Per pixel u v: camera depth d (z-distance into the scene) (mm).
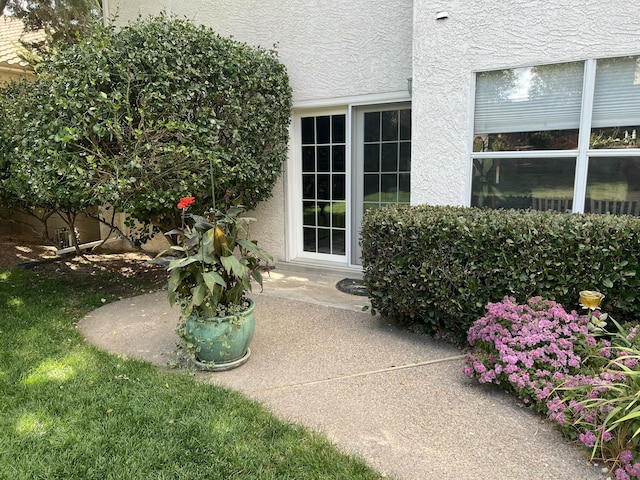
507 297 3494
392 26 5812
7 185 6309
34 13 8195
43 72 5000
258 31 6898
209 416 2850
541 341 3070
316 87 6516
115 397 3076
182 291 3559
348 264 6781
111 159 4738
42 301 5508
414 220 3949
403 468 2398
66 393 3123
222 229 3619
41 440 2590
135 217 5793
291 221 7176
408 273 4043
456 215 3957
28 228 10102
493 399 3084
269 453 2502
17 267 7547
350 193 6578
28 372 3449
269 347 4043
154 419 2812
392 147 6184
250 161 5887
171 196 5098
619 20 4043
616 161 4285
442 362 3674
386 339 4191
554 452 2514
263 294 5762
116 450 2514
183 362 3717
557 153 4488
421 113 5066
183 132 4996
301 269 6980
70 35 8250
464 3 4668
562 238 3424
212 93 5383
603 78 4227
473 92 4766
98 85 4637
